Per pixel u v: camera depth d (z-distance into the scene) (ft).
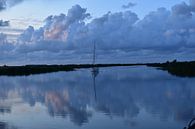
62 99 121.90
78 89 166.30
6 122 75.46
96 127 68.23
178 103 99.86
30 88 182.09
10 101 118.93
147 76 291.79
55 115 84.12
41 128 68.33
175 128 65.46
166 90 144.97
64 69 625.82
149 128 65.92
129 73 392.47
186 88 151.84
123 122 72.38
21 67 513.86
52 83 221.25
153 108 90.99
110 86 181.06
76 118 78.95
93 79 265.13
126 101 109.09
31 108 98.94
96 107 97.04
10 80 277.23
